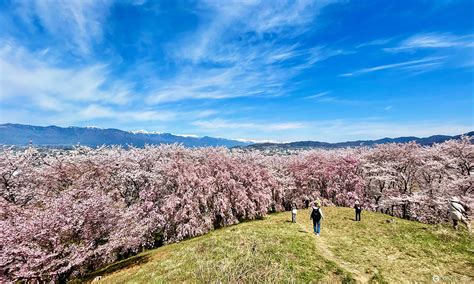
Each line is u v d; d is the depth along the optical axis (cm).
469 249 1698
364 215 2888
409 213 3731
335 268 1379
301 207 4088
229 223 2972
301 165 4419
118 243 1986
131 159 3206
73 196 2208
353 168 4216
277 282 1169
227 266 1334
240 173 3347
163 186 2783
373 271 1427
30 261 1552
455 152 3544
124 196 3006
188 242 2327
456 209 2131
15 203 2519
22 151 3044
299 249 1593
